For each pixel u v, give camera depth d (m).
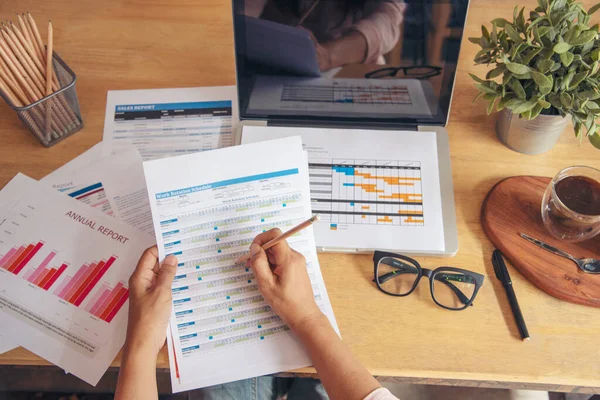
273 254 0.74
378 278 0.78
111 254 0.80
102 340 0.74
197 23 1.07
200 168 0.79
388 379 0.73
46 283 0.78
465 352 0.73
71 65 1.01
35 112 0.85
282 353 0.72
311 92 0.89
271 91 0.89
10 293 0.77
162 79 0.99
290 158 0.80
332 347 0.68
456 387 1.02
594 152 0.90
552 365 0.72
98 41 1.04
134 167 0.89
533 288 0.78
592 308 0.76
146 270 0.74
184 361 0.72
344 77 0.87
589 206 0.76
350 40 0.82
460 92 0.97
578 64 0.73
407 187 0.85
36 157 0.90
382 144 0.89
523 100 0.75
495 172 0.88
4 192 0.85
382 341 0.74
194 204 0.78
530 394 1.00
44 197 0.85
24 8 1.07
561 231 0.78
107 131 0.93
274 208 0.78
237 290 0.75
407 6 0.79
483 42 0.79
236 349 0.72
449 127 0.93
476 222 0.84
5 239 0.81
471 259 0.80
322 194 0.84
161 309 0.70
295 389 0.99
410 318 0.76
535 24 0.73
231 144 0.92
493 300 0.77
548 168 0.88
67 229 0.82
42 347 0.74
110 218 0.83
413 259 0.79
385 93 0.88
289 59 0.83
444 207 0.83
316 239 0.80
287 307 0.71
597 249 0.78
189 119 0.94
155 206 0.77
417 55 0.83
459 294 0.77
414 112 0.90
